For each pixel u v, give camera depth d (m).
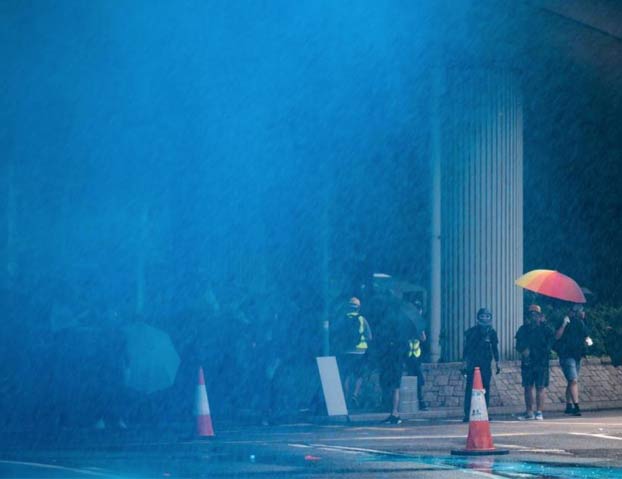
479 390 24.25
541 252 71.38
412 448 25.58
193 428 30.39
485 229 44.47
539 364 36.19
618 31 46.69
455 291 44.50
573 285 37.69
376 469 21.27
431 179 42.31
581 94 60.97
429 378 39.69
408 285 44.31
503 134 44.72
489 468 21.50
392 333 34.44
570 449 25.41
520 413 39.12
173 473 20.41
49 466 20.98
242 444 26.42
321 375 34.47
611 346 44.84
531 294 50.38
